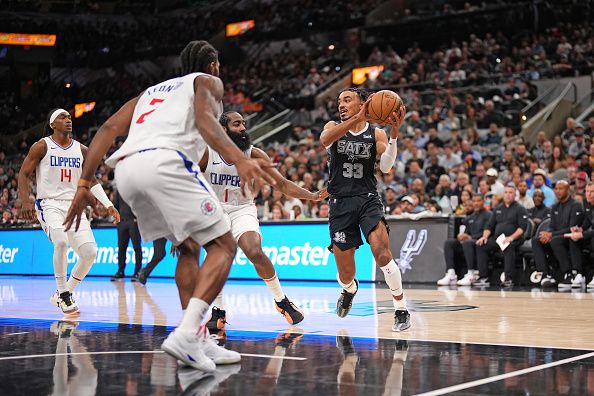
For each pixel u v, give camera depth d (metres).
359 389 2.41
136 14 27.39
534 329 4.23
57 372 2.73
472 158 13.40
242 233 4.45
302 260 9.93
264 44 24.94
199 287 2.74
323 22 23.64
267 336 3.90
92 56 26.59
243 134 4.39
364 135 4.36
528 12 19.48
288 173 14.22
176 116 2.80
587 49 16.45
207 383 2.52
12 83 26.12
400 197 12.13
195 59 3.02
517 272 9.01
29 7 26.61
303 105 20.22
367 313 5.29
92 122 24.89
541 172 10.77
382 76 19.67
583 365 2.90
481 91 16.28
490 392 2.35
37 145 5.57
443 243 9.28
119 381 2.55
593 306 5.87
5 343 3.60
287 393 2.35
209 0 27.00
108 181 16.48
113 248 11.55
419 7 22.23
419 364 2.94
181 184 2.72
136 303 6.34
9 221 14.25
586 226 8.36
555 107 15.10
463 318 4.89
